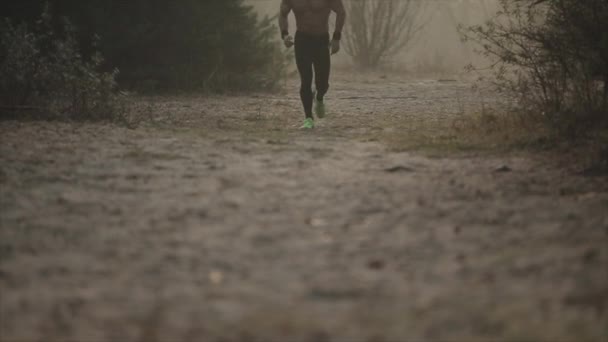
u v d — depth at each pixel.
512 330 5.46
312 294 6.26
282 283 6.52
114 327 5.64
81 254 7.41
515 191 10.00
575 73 15.45
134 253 7.40
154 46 29.39
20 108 17.78
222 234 8.02
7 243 7.74
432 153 13.05
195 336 5.47
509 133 14.34
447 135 15.03
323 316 5.80
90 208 9.20
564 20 15.11
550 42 15.31
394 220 8.52
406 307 5.92
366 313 5.83
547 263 6.80
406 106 23.33
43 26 25.91
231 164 12.06
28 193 9.96
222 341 5.39
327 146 14.08
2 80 18.09
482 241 7.62
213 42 29.92
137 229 8.26
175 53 29.70
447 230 8.06
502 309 5.82
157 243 7.73
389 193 9.88
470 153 13.01
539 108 15.38
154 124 17.50
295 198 9.65
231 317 5.79
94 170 11.48
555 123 14.15
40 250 7.56
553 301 5.93
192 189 10.20
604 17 14.72
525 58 15.93
